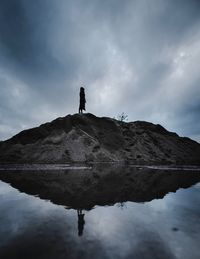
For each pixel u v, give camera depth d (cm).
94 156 4603
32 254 392
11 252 400
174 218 661
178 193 1145
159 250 417
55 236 489
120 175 2047
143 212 736
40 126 5384
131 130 6397
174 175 2145
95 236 492
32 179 1645
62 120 5631
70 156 4397
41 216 668
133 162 4769
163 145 6288
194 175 2188
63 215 682
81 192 1125
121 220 633
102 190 1195
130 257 385
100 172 2359
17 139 5009
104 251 409
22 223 591
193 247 435
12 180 1581
